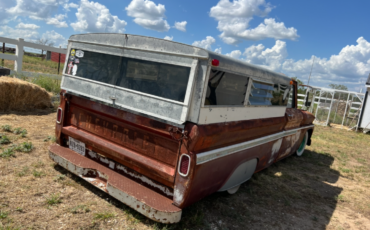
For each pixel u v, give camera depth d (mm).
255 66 3725
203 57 2707
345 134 13484
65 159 3561
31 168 3949
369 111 14602
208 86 2805
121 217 3105
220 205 3891
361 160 8180
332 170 6754
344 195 5141
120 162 3363
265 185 4996
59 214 2982
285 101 4988
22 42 11008
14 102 7266
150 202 2793
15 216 2811
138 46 3152
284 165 6551
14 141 4918
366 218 4316
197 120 2760
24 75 10852
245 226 3484
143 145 3164
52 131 5930
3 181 3447
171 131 2844
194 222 3266
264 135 4414
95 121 3662
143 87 3094
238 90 3381
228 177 3576
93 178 3383
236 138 3525
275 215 3953
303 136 6824
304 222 3896
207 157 2951
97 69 3545
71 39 3918
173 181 2881
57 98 9227
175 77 2873
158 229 2945
